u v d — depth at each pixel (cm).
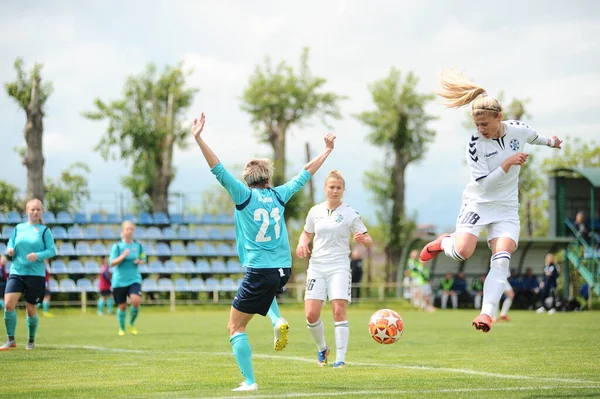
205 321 4062
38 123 6284
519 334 2745
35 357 1881
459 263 6112
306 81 8456
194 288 6078
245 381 1264
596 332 2861
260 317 4347
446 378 1401
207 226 6788
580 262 5988
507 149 1306
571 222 6469
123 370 1580
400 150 8519
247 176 1294
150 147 7212
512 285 5806
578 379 1378
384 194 8512
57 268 5853
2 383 1373
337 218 1677
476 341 2394
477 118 1288
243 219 1254
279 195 1293
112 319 4400
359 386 1286
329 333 2886
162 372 1538
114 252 2856
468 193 1341
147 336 2773
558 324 3500
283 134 8394
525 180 8394
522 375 1445
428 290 5572
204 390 1252
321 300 1672
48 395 1212
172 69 7469
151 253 6359
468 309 5941
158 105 7400
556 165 9112
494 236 1314
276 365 1683
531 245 6038
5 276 4803
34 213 2114
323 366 1659
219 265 6488
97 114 7219
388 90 8512
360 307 6125
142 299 6188
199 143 1234
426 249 1402
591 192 6131
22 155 7250
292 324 3597
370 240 1681
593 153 8969
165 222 6625
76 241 6228
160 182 7212
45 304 4975
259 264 1248
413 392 1197
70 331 3131
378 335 1552
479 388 1252
